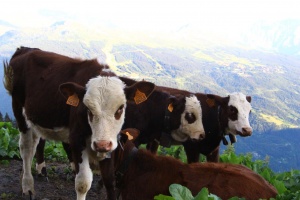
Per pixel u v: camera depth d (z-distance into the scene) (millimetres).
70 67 3119
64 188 3633
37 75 3293
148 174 2479
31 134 3428
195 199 2029
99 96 2611
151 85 2736
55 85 3092
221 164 2510
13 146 4336
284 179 3211
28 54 3492
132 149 2570
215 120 4188
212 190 2285
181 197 2070
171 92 4348
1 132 4477
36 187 3602
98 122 2590
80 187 2789
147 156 2521
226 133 4277
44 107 3113
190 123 4023
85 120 2719
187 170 2418
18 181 3719
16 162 4262
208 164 2479
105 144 2527
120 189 2588
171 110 3934
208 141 4207
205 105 4219
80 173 2791
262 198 2244
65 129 3055
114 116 2623
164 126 3951
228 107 4148
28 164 3377
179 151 4688
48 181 3760
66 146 3691
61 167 4195
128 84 2920
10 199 3314
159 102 3891
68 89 2688
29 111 3262
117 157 2623
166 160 2479
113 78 2746
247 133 4051
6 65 3568
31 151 3424
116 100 2621
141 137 3867
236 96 4203
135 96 2754
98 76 2793
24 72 3414
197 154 4234
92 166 3096
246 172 2416
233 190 2266
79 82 2977
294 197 2242
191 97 4117
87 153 2818
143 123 3783
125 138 2623
